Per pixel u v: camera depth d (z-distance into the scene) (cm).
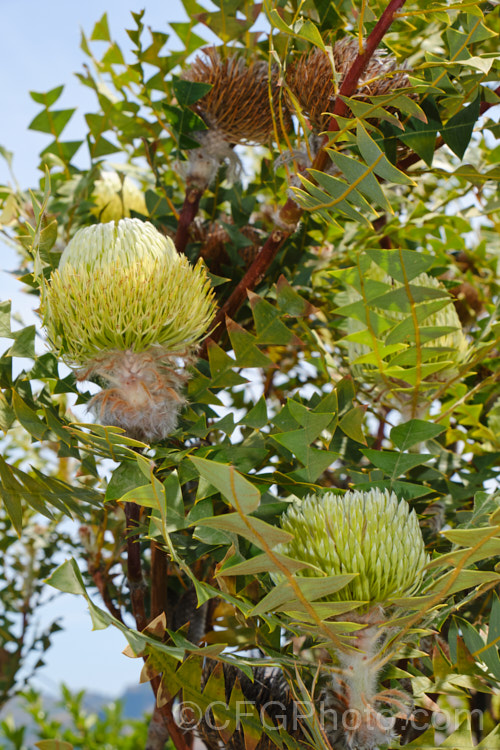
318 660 48
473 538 35
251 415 54
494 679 48
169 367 52
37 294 74
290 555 43
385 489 49
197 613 72
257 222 82
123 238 49
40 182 79
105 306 46
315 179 50
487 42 60
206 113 68
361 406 51
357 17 56
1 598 105
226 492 33
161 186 75
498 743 44
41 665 104
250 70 66
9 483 51
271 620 43
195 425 52
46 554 104
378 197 46
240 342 55
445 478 64
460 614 58
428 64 49
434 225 87
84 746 144
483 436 73
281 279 55
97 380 53
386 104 46
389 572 42
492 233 97
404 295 49
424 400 60
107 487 47
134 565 58
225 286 72
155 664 44
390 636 45
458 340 60
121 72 82
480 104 56
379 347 53
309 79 57
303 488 50
